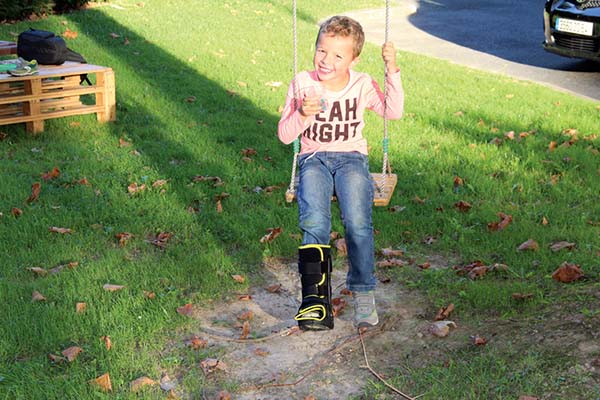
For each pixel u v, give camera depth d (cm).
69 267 491
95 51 1142
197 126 823
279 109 899
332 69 391
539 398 343
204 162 705
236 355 402
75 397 359
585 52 1105
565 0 1129
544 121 852
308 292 391
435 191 637
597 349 366
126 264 497
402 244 538
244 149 738
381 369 385
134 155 721
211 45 1237
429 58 1233
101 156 719
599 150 743
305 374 384
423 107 917
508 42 1409
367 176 407
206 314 446
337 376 381
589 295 428
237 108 898
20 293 453
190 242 533
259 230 555
